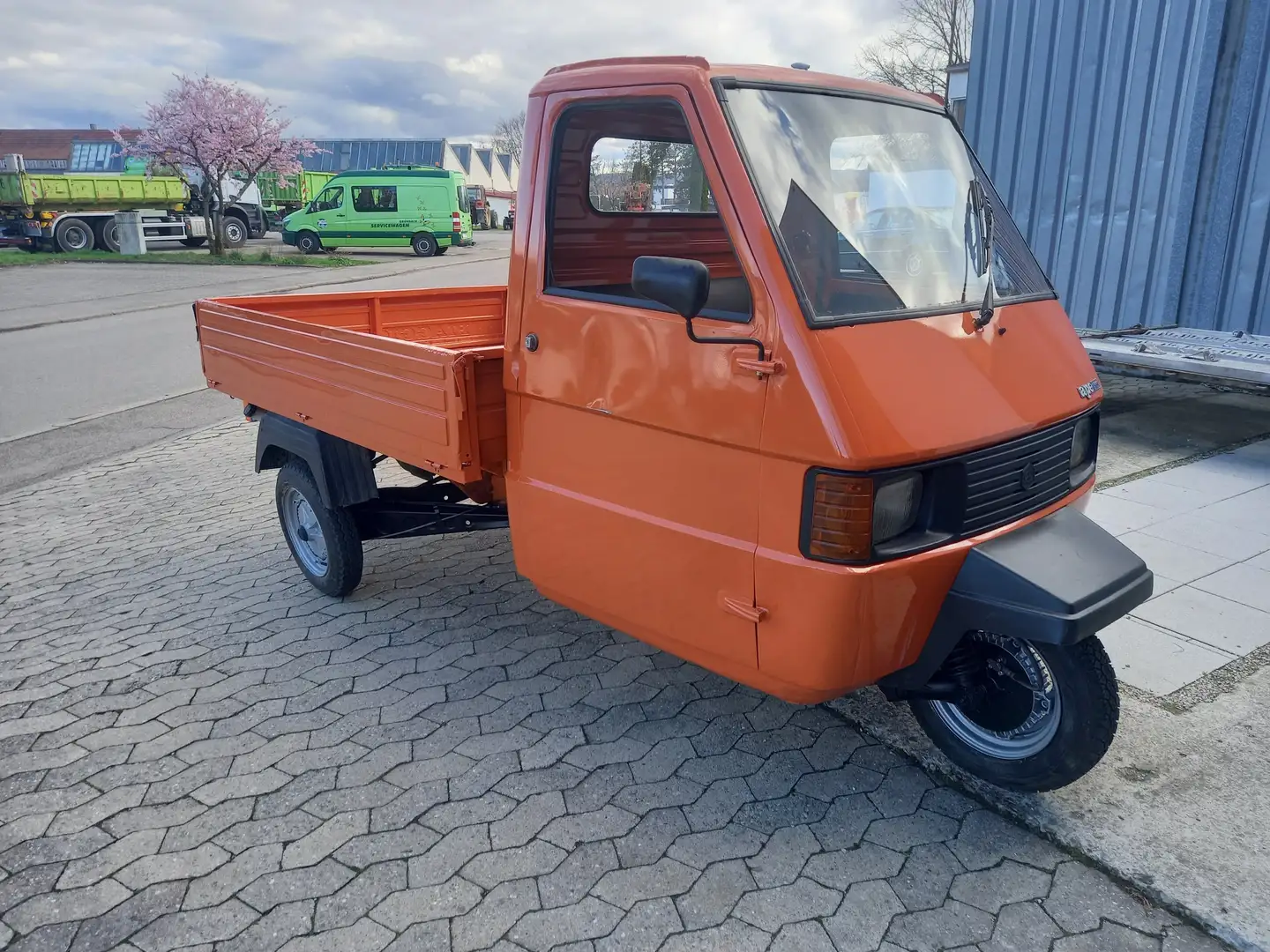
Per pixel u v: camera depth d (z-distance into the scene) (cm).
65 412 943
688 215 363
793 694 269
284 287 1933
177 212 2970
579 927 250
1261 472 600
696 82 266
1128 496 560
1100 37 789
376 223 2817
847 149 288
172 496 668
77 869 278
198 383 1072
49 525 611
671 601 289
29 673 402
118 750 340
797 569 248
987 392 264
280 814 300
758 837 283
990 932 246
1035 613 246
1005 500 271
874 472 238
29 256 2567
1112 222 815
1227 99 747
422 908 258
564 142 309
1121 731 327
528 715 355
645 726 345
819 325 242
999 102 867
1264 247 753
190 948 247
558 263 337
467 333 588
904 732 333
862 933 246
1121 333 775
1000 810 291
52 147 5909
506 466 346
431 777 318
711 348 259
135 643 429
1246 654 377
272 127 2702
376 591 478
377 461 479
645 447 284
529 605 457
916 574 250
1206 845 270
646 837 285
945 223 304
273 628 439
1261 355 663
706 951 241
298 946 247
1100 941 242
